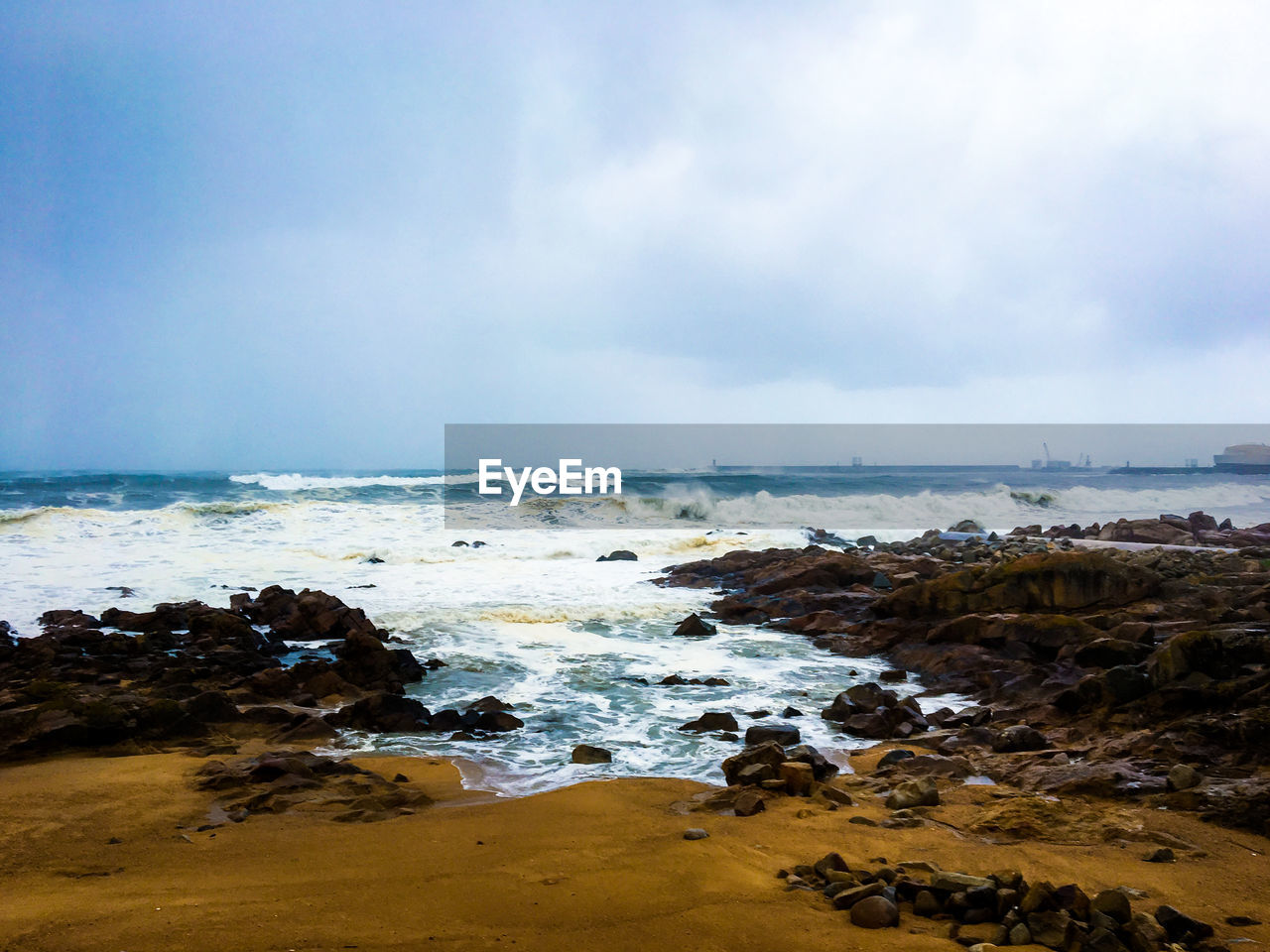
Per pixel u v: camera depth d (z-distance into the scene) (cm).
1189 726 823
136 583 2008
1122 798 704
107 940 411
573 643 1517
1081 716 964
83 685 1124
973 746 905
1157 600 1415
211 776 778
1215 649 922
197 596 1891
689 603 1908
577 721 1055
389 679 1207
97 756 873
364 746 948
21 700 1024
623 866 551
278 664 1318
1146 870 552
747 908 475
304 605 1614
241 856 572
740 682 1263
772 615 1772
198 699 998
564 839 619
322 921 441
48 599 1808
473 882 515
